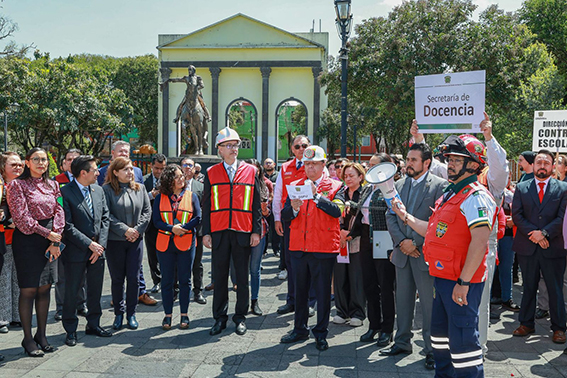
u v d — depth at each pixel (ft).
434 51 80.94
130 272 19.48
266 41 127.85
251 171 19.12
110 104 115.65
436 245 12.60
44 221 16.58
